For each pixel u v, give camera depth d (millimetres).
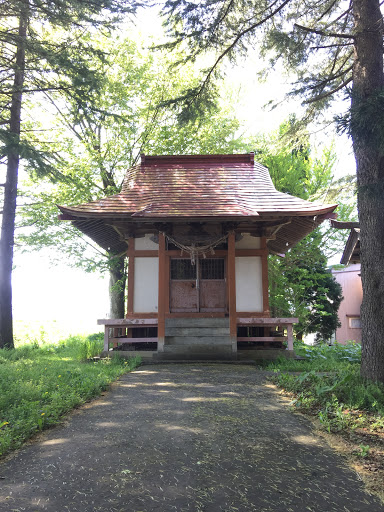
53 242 17719
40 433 4445
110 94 18266
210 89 9031
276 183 18375
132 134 18625
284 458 3729
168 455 3785
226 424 4715
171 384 7117
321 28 8531
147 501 2941
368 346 6355
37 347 13758
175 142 18891
